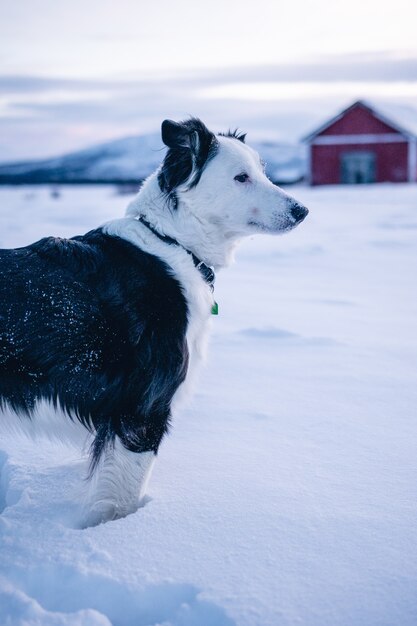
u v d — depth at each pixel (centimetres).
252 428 313
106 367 248
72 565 204
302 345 462
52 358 246
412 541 214
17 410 254
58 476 274
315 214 1579
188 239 287
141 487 257
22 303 244
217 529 225
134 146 13788
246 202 298
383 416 326
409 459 277
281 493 249
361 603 185
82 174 10294
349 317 555
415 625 176
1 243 961
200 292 273
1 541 221
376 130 2875
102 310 248
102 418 254
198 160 285
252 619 179
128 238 270
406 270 808
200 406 343
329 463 274
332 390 365
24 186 5694
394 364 413
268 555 209
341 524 226
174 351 254
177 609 187
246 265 885
